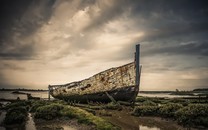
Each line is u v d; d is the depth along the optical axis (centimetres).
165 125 1346
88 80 2678
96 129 1193
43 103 2211
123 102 2258
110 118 1597
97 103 2498
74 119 1478
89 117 1423
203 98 3148
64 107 1705
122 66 2442
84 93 2681
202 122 1276
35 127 1342
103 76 2552
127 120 1522
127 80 2392
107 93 2464
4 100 3441
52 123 1434
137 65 2345
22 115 1514
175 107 1583
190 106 1410
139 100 2931
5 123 1447
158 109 1666
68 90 2881
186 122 1323
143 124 1388
